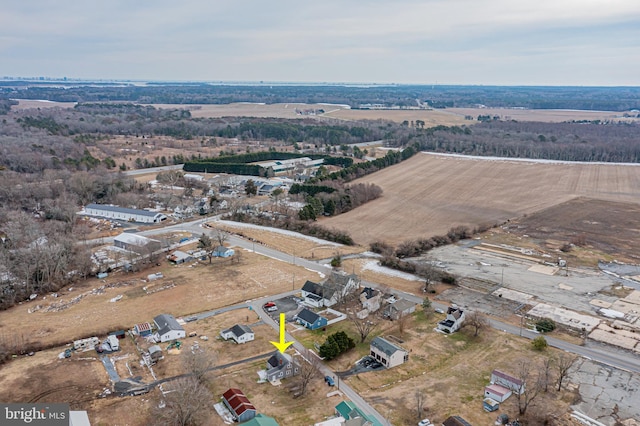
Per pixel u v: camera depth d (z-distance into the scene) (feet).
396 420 191.21
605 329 269.64
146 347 245.04
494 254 393.70
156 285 322.96
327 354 233.35
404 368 230.48
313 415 193.57
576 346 251.19
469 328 270.26
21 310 286.46
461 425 179.73
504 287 328.08
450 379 221.05
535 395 199.11
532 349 248.11
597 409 199.31
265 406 199.21
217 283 327.67
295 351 243.81
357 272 353.51
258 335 259.19
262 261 370.32
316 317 271.69
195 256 377.09
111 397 202.80
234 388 207.00
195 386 193.67
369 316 287.48
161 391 206.80
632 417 194.29
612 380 220.43
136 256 352.28
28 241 367.25
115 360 232.73
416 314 289.12
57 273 323.78
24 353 237.66
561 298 311.06
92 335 255.70
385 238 433.07
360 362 235.20
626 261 380.17
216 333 261.03
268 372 219.20
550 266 368.07
